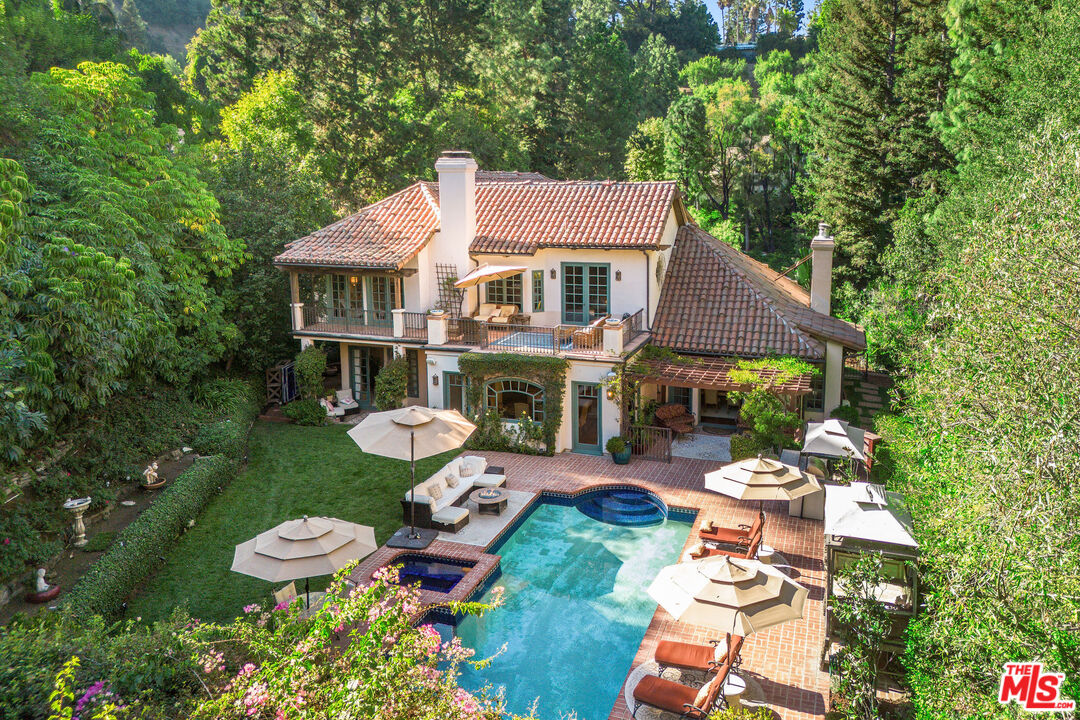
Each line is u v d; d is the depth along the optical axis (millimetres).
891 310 33375
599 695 13055
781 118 69375
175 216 25109
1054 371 8844
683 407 26641
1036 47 27047
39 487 17766
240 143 40625
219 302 27547
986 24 32188
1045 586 7465
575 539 19359
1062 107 20906
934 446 11625
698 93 92438
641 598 16359
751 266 33000
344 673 8469
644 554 18469
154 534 17375
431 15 61188
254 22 56938
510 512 20219
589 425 24797
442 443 17891
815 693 12820
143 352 21578
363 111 51875
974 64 32906
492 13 72750
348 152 53000
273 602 15438
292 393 30703
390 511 20375
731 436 24828
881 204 47031
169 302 25000
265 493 21656
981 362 9922
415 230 28312
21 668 9156
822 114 50219
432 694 8492
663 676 13289
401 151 53156
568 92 71750
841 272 47094
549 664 13969
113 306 18469
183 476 20625
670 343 26062
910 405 15602
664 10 136125
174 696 10102
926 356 14352
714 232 62906
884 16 46469
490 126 65000
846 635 12109
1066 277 9484
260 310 30109
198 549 18203
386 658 9164
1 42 27547
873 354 33312
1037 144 13156
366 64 57281
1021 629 7898
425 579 16969
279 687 8156
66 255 17578
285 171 33812
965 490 9102
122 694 9664
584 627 15242
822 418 26391
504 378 24812
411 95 56688
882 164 47188
